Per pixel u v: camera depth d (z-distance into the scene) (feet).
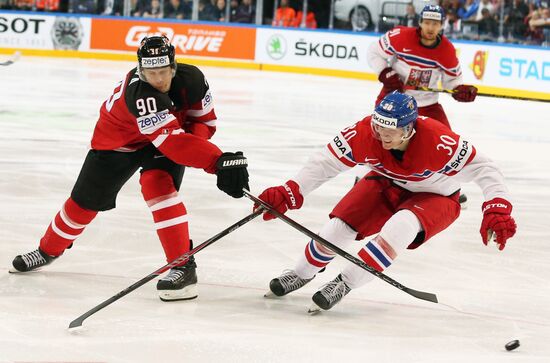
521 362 34.88
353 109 126.62
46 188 64.34
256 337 36.32
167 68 37.35
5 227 52.75
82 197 41.91
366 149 38.27
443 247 54.60
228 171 37.63
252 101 128.36
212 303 40.91
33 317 37.47
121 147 41.06
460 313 41.55
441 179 39.37
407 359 34.65
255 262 48.55
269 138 95.40
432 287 45.83
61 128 93.30
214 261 48.21
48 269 45.09
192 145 37.81
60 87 130.41
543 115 138.82
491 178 38.29
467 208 67.46
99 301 40.29
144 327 36.86
